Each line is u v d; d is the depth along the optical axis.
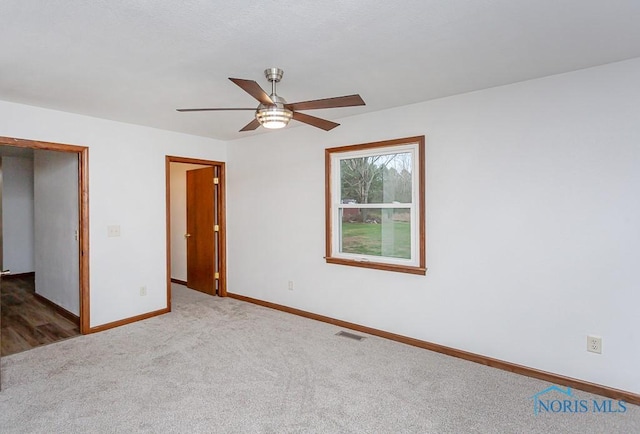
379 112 3.56
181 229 6.07
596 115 2.49
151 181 4.30
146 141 4.25
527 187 2.77
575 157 2.58
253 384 2.62
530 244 2.77
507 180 2.86
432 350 3.25
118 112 3.59
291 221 4.36
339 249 3.99
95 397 2.44
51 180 4.55
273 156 4.54
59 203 4.36
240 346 3.34
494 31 1.98
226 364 2.96
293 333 3.68
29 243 6.86
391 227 3.60
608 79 2.45
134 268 4.14
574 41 2.11
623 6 1.72
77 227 3.96
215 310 4.52
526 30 1.97
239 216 5.01
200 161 4.83
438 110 3.19
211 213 5.25
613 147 2.44
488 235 2.96
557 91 2.63
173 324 3.98
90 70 2.50
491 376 2.77
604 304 2.50
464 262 3.08
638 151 2.37
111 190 3.94
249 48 2.17
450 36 2.03
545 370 2.72
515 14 1.80
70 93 3.01
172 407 2.32
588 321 2.55
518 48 2.20
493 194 2.93
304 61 2.36
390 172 3.59
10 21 1.84
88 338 3.57
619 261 2.44
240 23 1.87
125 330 3.80
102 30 1.95
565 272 2.63
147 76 2.62
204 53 2.24
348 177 3.91
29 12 1.76
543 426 2.14
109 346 3.35
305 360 3.04
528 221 2.78
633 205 2.39
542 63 2.43
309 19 1.83
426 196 3.27
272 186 4.56
